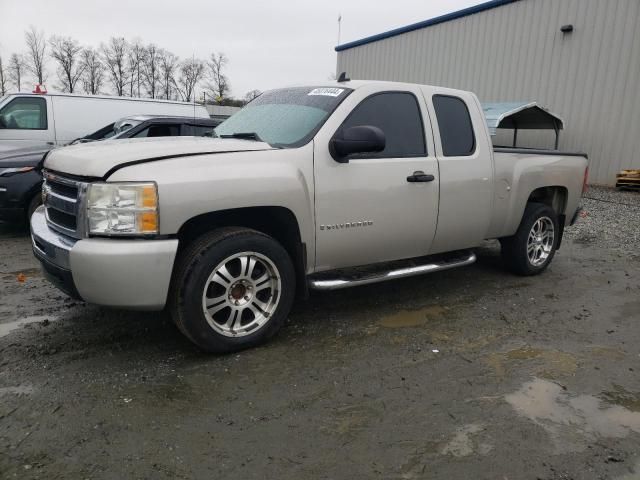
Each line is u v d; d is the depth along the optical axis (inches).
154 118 323.6
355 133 146.4
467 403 123.0
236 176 134.2
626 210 423.5
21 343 146.5
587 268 251.9
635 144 543.5
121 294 123.6
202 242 134.5
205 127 335.6
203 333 135.6
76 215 128.1
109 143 148.9
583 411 121.2
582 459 103.2
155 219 123.8
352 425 112.4
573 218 247.8
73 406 115.5
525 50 637.9
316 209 150.6
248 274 142.1
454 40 730.2
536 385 132.8
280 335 158.4
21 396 119.0
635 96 538.0
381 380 132.6
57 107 434.9
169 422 110.8
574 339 163.8
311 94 171.6
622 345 160.2
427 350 151.6
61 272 129.9
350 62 938.1
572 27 583.2
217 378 130.1
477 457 102.8
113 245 122.0
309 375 133.7
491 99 687.1
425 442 107.2
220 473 95.7
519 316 182.2
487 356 149.0
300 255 151.3
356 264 167.5
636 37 531.2
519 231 222.1
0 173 261.0
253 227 153.4
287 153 145.6
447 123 187.5
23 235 284.7
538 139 650.8
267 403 119.7
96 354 141.2
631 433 112.9
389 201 165.5
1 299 182.2
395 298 197.0
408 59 810.8
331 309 182.9
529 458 103.0
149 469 96.0
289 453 102.0
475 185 190.7
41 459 97.7
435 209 178.9
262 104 183.3
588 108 580.1
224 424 110.8
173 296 133.1
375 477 96.1
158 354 142.2
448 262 191.3
